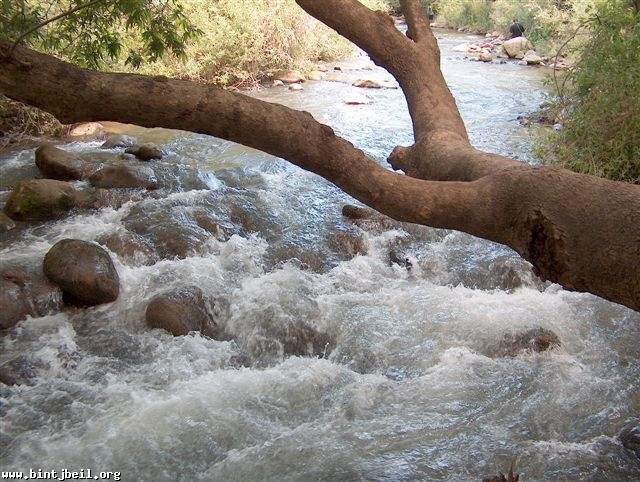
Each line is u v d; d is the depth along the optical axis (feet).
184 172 28.37
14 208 23.85
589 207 5.33
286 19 50.90
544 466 13.91
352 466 13.91
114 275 19.90
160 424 14.98
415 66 8.93
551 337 18.08
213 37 45.96
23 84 5.69
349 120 38.96
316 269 22.47
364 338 18.65
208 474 13.74
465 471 13.82
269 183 28.58
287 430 15.08
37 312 18.70
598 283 5.27
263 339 18.58
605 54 29.30
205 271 21.31
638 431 14.56
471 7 77.10
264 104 6.05
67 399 15.66
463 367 17.30
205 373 16.96
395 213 6.11
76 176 27.71
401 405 15.97
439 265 22.89
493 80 50.62
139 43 41.19
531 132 36.29
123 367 16.96
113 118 5.93
